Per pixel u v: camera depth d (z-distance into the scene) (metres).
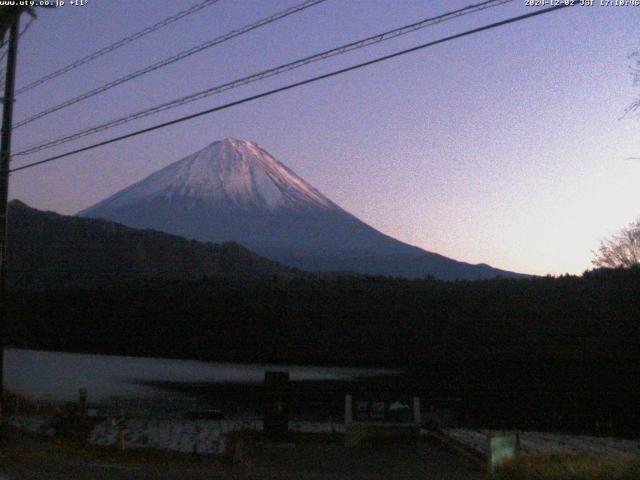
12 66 21.81
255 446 26.31
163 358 59.28
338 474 18.39
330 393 41.50
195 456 22.38
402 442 26.97
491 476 14.04
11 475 14.81
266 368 53.72
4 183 22.56
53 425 26.41
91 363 55.28
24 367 53.12
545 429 32.50
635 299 45.81
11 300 68.44
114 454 21.30
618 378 41.00
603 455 15.28
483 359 46.62
